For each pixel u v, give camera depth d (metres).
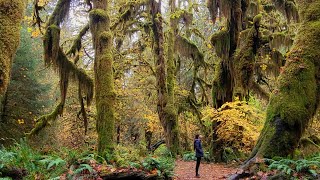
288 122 8.40
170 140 18.03
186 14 19.73
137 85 25.42
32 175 7.07
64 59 13.05
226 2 14.82
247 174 7.80
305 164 6.98
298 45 9.28
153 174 8.69
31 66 19.47
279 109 8.67
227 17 14.91
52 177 7.21
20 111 18.86
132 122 25.30
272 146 8.34
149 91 25.33
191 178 11.03
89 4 13.38
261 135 8.92
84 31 15.02
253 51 14.55
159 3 18.67
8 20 7.48
